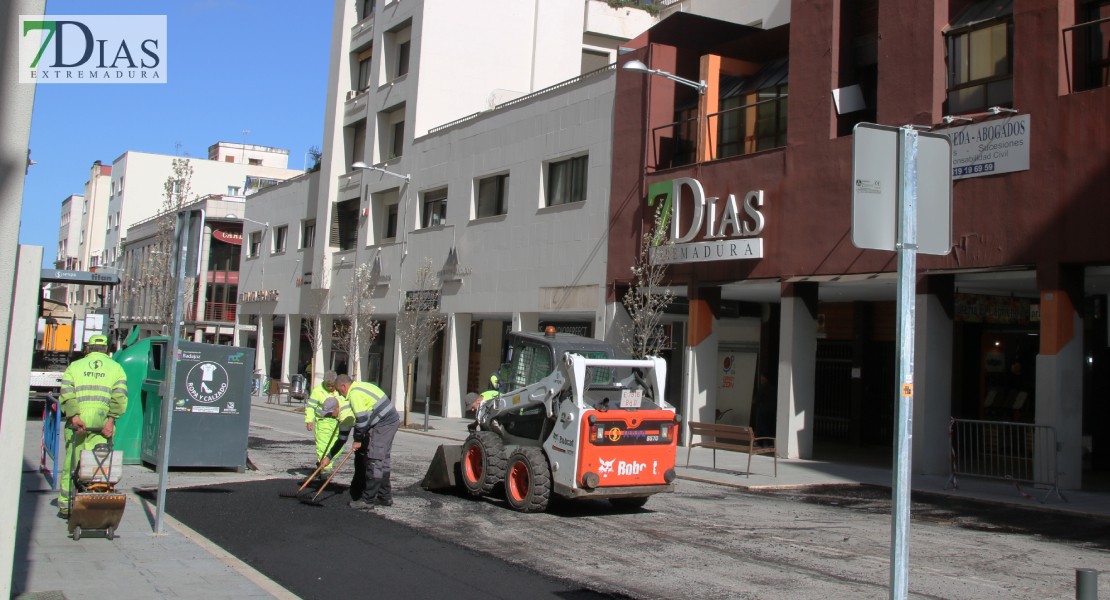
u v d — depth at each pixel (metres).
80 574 7.42
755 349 26.64
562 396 11.99
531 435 12.77
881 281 18.72
